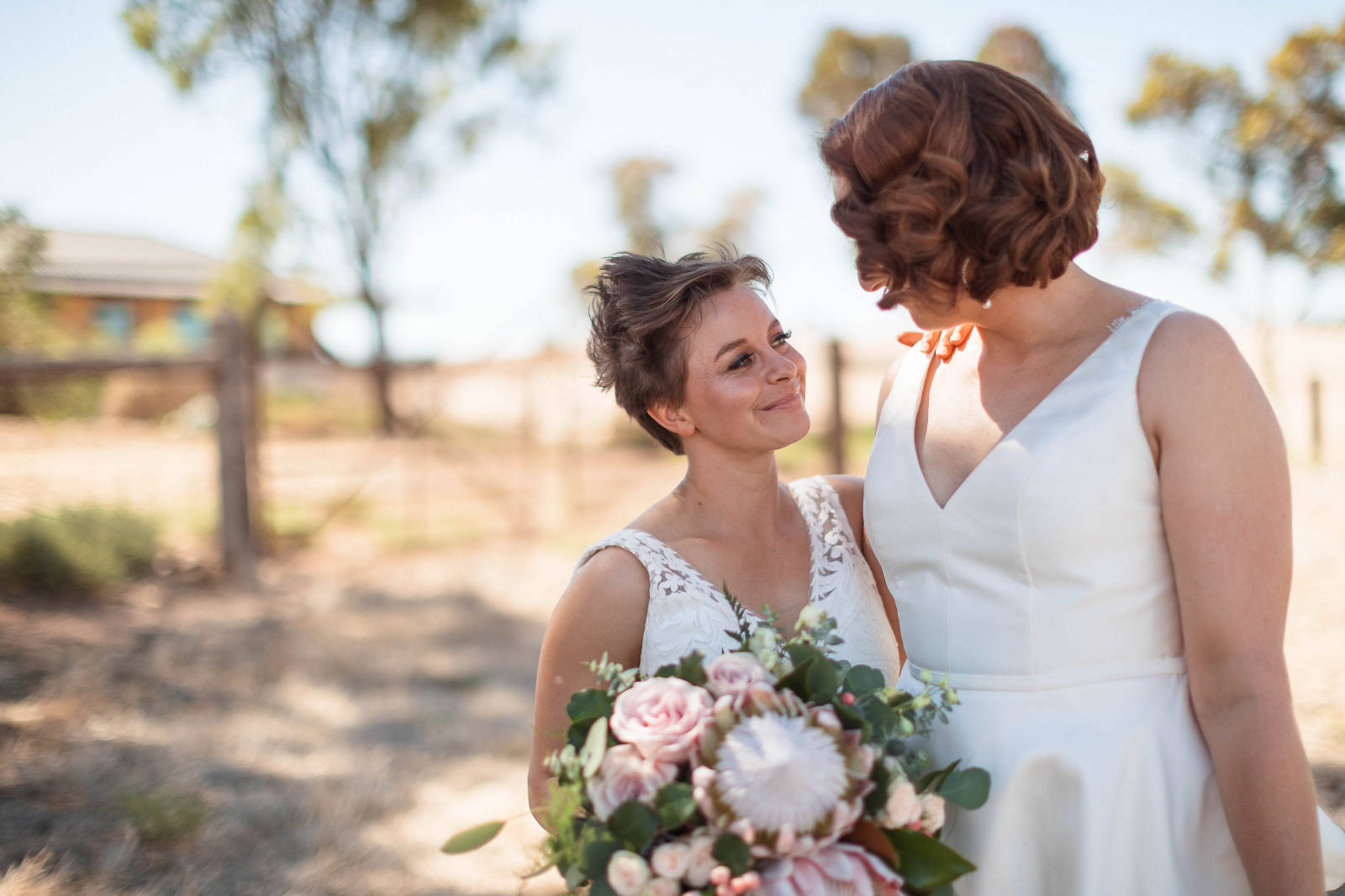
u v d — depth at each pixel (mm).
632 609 1605
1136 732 1252
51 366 6762
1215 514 1157
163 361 7125
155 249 32594
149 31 17766
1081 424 1226
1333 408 12477
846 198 1287
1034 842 1288
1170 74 12797
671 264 1709
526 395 13102
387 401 15406
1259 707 1150
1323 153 12227
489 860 3023
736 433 1609
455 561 8133
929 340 1532
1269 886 1154
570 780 1267
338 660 5238
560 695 1613
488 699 4707
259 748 3910
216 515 7934
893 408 1519
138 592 6512
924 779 1273
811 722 1146
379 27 18750
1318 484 7477
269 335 20844
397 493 11562
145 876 2742
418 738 4156
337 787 3537
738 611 1518
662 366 1652
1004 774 1287
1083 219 1195
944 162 1157
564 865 1212
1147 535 1238
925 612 1419
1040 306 1314
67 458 10703
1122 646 1268
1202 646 1193
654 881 1085
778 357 1628
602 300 1747
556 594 6965
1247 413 1164
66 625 5469
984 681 1330
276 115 18922
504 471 13203
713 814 1072
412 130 19500
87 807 3146
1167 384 1185
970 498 1315
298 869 2859
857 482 1851
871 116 1248
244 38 18156
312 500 10930
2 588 5996
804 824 1061
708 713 1166
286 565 7887
